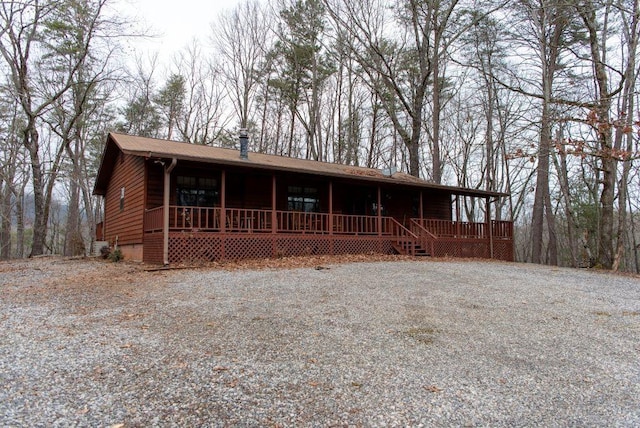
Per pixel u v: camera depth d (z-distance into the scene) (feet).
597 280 31.37
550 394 9.79
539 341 14.14
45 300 19.16
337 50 79.77
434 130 71.92
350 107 96.58
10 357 11.25
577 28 53.06
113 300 19.07
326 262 36.32
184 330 14.12
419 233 49.34
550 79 53.31
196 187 42.29
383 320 16.08
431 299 20.45
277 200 48.21
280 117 102.94
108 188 56.24
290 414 8.30
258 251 38.45
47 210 70.38
